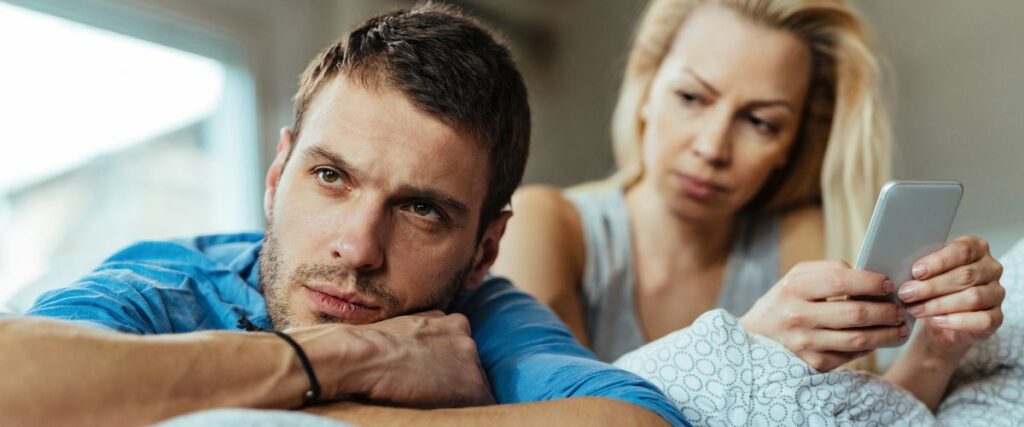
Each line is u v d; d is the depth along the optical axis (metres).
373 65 0.74
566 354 0.82
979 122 2.05
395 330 0.70
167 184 1.53
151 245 0.87
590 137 2.49
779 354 0.78
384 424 0.60
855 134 1.35
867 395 0.78
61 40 1.37
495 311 0.90
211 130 1.60
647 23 1.39
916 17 2.14
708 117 1.22
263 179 1.63
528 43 2.46
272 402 0.57
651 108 1.31
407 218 0.74
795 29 1.26
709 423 0.76
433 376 0.68
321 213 0.72
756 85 1.22
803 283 0.79
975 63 2.06
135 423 0.51
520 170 0.88
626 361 0.85
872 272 0.77
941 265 0.78
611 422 0.62
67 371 0.50
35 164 1.35
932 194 0.76
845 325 0.77
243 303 0.80
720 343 0.78
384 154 0.71
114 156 1.45
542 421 0.62
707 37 1.24
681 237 1.34
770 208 1.43
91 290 0.70
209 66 1.59
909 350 0.92
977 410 0.86
